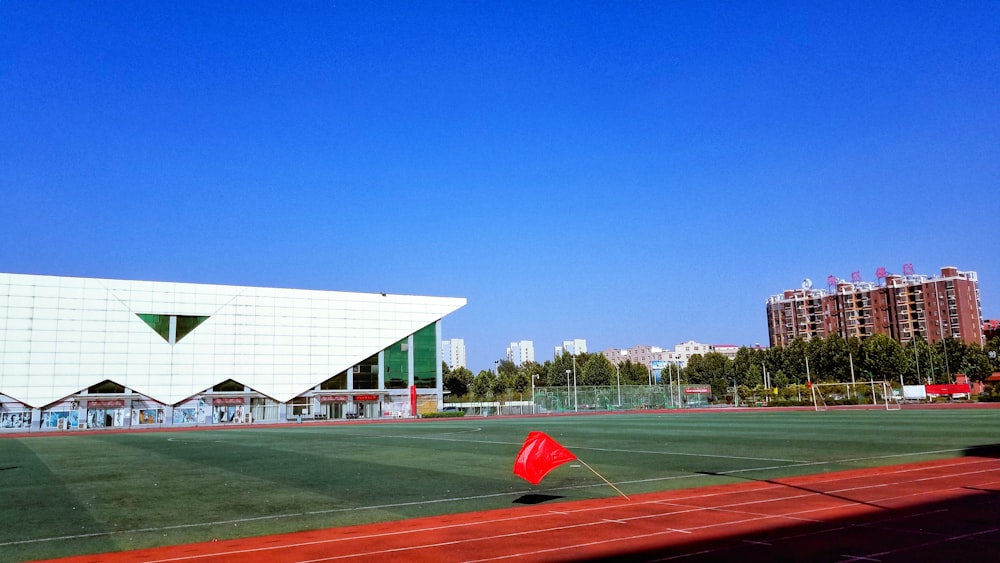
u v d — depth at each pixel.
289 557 11.69
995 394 95.75
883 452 28.41
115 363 91.19
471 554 11.42
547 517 14.69
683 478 21.47
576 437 42.62
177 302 96.25
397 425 73.44
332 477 24.38
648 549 11.34
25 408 86.19
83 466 30.59
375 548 12.16
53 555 12.65
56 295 89.19
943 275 175.00
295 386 102.31
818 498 16.06
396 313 111.06
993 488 16.88
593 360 165.38
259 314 101.31
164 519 16.25
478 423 73.06
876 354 135.38
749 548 11.12
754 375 159.62
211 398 96.94
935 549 10.67
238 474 26.05
